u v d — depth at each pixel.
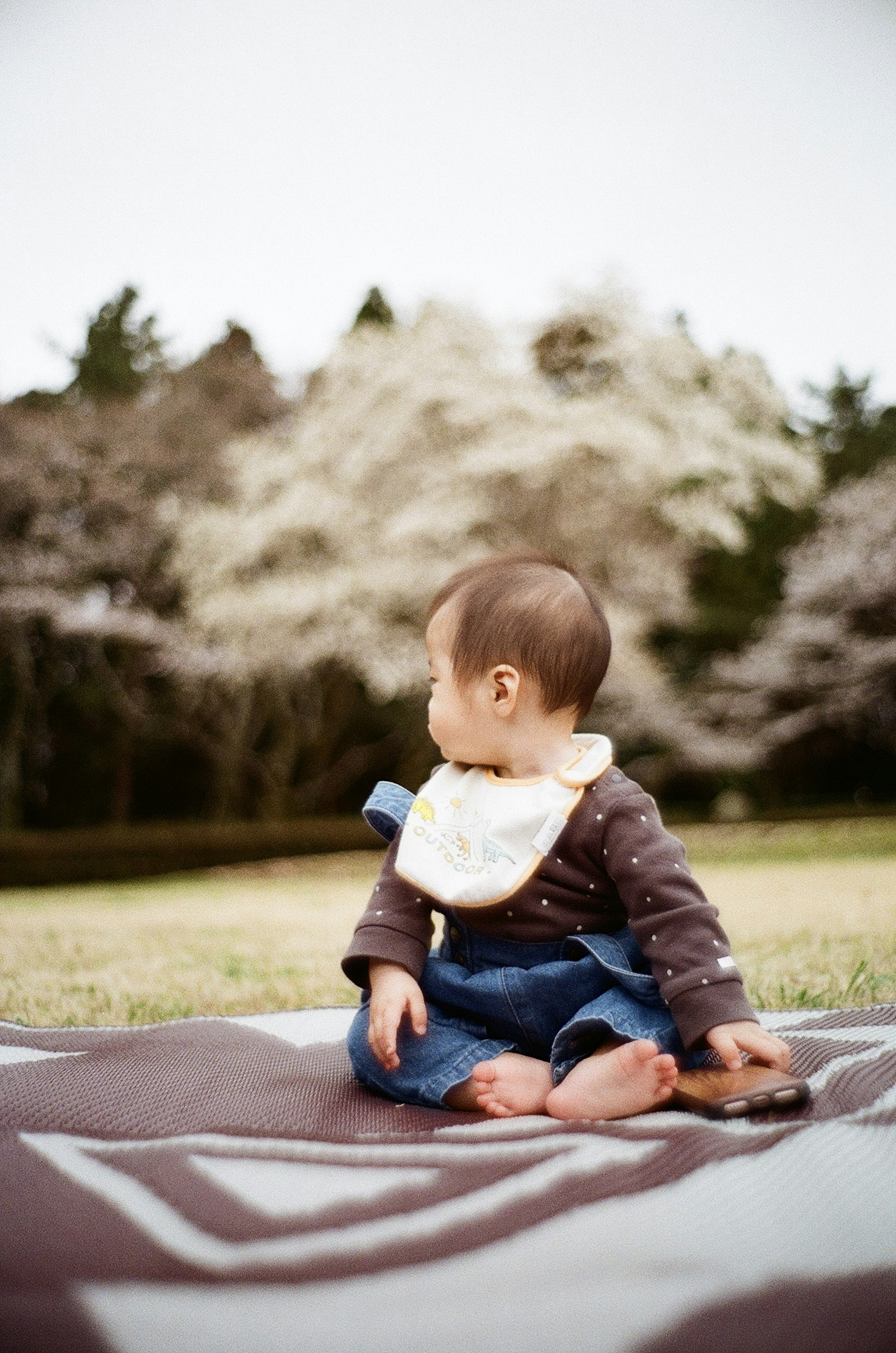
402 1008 1.35
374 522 11.73
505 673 1.46
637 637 12.72
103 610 14.77
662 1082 1.19
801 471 11.59
